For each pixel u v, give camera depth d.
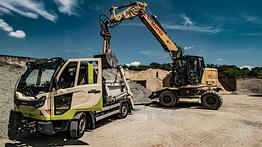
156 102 11.99
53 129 3.76
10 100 6.80
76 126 4.08
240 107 9.56
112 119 6.45
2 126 4.55
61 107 3.93
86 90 4.27
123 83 7.14
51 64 4.18
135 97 12.62
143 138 4.32
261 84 22.16
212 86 9.80
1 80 8.95
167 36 10.21
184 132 4.83
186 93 9.49
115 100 6.09
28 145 3.88
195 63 9.30
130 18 9.21
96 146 3.82
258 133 4.74
